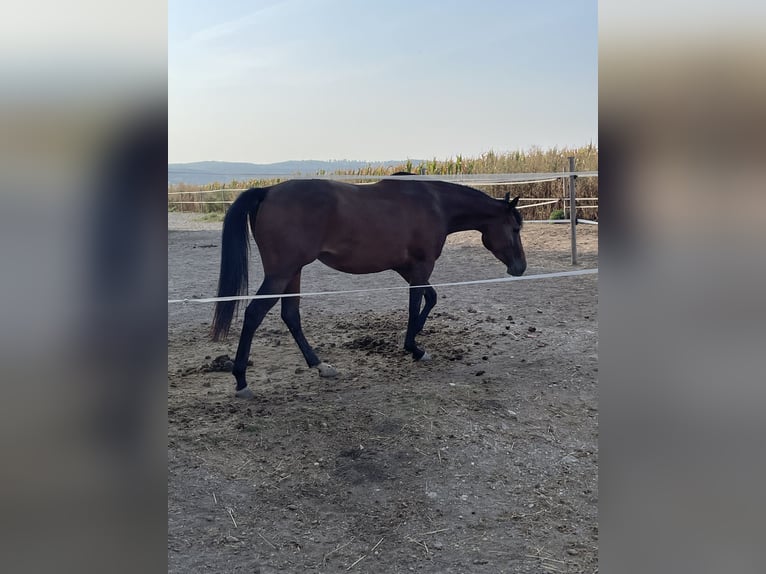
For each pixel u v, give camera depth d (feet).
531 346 17.35
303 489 9.80
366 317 21.29
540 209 43.27
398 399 13.16
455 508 9.33
